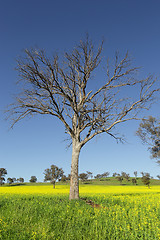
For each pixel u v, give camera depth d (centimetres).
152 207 1413
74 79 1720
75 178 1598
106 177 14912
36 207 1205
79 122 1678
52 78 1652
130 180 12775
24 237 791
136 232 908
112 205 1484
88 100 1711
